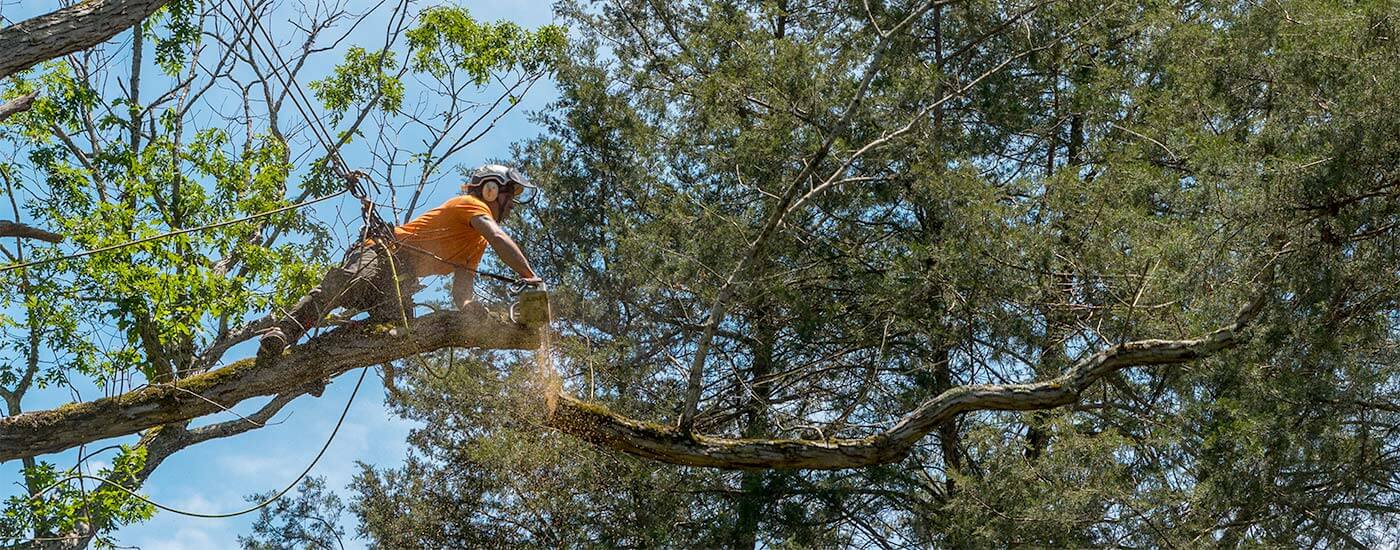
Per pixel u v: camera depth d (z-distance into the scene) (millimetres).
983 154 15078
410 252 7223
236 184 14094
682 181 15883
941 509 14148
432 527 16344
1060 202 12500
